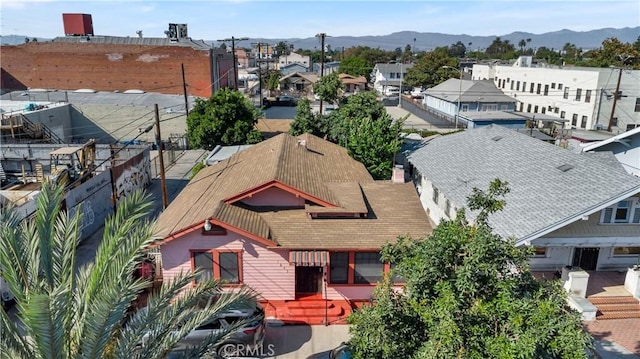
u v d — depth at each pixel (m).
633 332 16.22
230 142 39.22
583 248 19.62
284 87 97.94
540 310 8.38
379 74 106.50
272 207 19.48
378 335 8.91
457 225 9.73
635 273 18.05
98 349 7.55
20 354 7.83
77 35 67.75
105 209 26.02
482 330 8.41
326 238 17.58
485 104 58.19
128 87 62.88
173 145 45.94
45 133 41.88
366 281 18.09
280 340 15.94
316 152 27.08
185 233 16.78
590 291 18.42
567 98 56.28
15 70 62.62
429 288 9.15
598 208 15.91
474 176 22.80
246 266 17.56
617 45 94.31
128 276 8.52
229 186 20.58
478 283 8.83
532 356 8.06
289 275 17.70
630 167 25.14
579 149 28.66
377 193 21.38
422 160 28.44
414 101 76.75
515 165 22.38
